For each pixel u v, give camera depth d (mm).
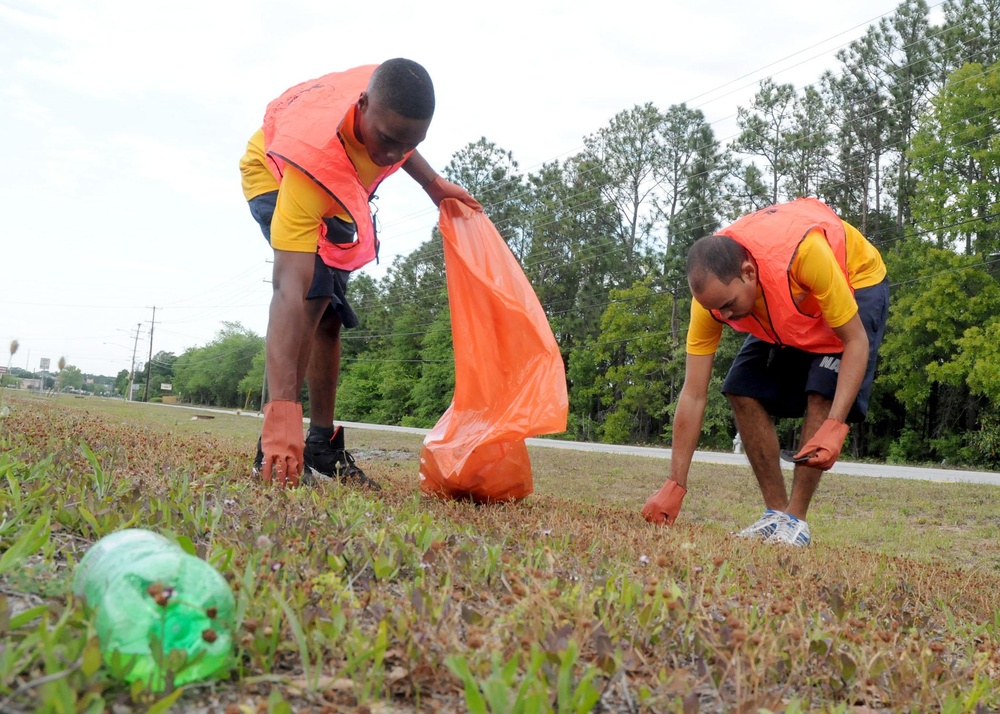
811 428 4824
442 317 57812
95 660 1369
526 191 58781
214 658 1565
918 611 3162
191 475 3971
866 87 39812
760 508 7816
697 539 3879
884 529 6848
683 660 2143
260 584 2051
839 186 41594
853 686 2039
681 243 44469
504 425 4688
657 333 42938
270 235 4227
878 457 36031
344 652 1775
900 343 31484
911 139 32969
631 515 5242
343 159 3982
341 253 4598
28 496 2740
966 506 8273
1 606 1591
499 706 1462
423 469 5031
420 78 3959
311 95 4152
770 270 4535
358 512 3344
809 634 2354
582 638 1885
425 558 2529
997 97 30031
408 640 1801
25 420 5680
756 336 5012
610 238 51625
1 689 1357
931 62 37344
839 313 4527
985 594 3684
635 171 49812
